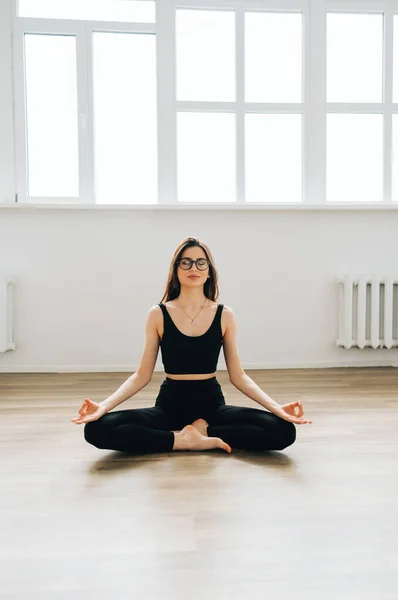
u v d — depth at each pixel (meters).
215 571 0.89
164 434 1.45
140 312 2.72
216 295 1.62
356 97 2.89
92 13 2.74
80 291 2.69
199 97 2.82
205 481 1.26
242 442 1.46
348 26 2.88
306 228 2.77
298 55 2.86
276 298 2.78
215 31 2.81
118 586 0.84
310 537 1.00
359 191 2.92
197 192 2.85
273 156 2.87
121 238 2.69
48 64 2.75
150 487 1.23
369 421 1.76
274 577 0.87
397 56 2.91
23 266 2.67
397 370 2.70
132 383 1.53
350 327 2.68
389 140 2.89
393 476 1.29
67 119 2.78
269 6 2.78
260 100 2.86
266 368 2.78
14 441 1.56
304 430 1.66
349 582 0.86
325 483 1.25
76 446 1.52
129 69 2.78
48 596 0.82
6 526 1.04
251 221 2.74
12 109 2.70
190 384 1.53
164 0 2.71
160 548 0.96
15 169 2.73
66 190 2.80
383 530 1.03
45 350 2.70
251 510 1.11
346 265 2.80
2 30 2.66
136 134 2.80
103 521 1.06
